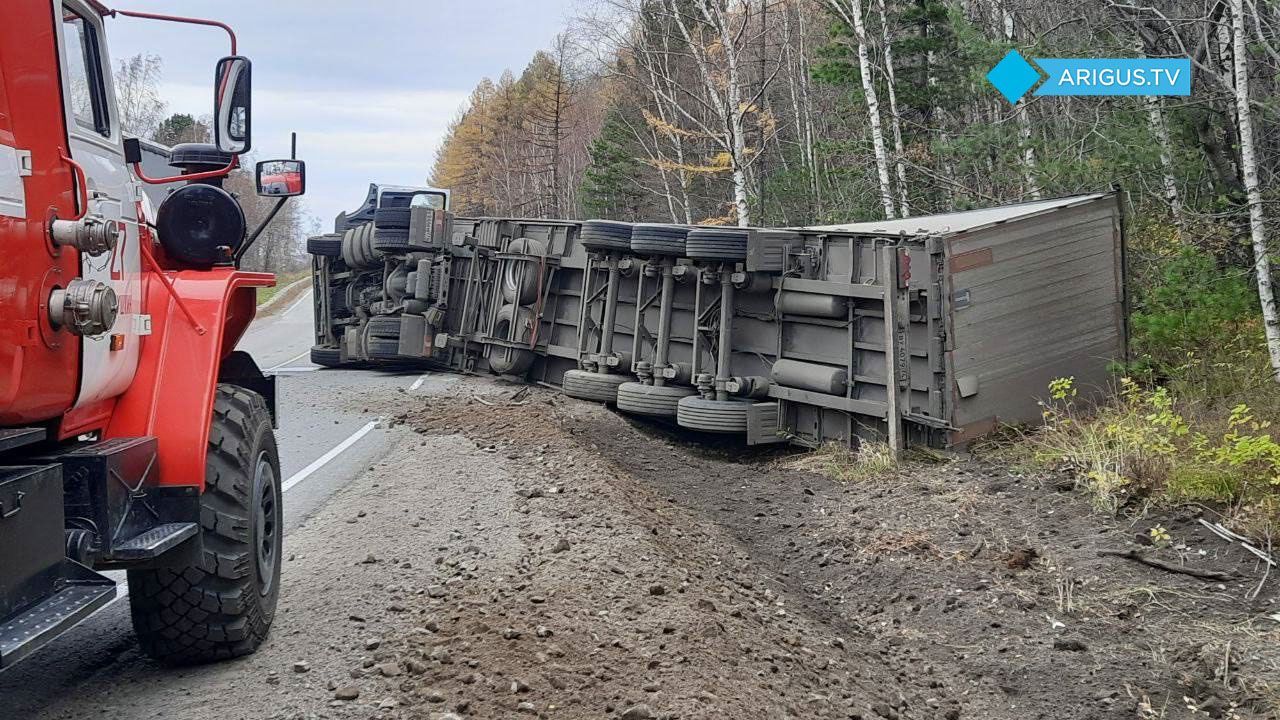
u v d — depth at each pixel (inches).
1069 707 228.5
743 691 186.9
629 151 1668.3
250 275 218.1
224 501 195.2
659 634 210.2
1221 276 491.5
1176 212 588.1
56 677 198.2
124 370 185.3
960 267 416.8
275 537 219.3
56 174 159.5
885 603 292.0
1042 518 334.3
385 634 211.2
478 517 308.0
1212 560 291.0
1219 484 326.0
